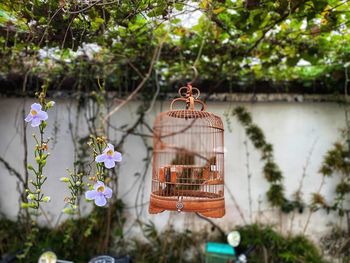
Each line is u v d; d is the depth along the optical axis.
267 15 1.82
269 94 2.78
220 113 2.81
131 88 2.84
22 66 2.39
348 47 2.15
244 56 2.35
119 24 1.69
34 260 2.48
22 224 2.73
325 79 2.63
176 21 1.91
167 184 1.55
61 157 2.78
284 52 2.26
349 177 2.63
